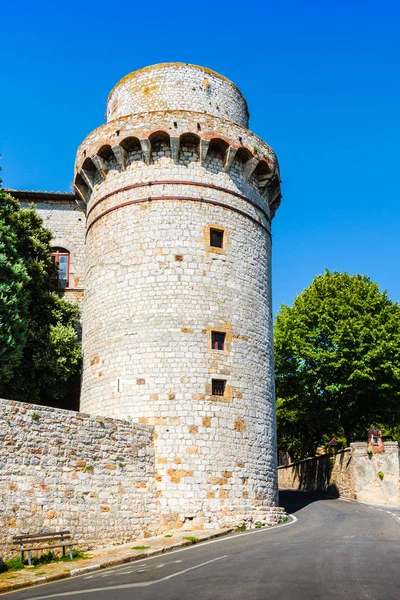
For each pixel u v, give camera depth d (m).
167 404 24.55
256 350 27.20
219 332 26.08
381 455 37.75
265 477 25.72
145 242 26.88
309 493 43.22
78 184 30.91
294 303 48.50
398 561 14.48
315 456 46.75
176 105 29.81
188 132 27.41
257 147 29.25
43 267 31.95
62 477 20.22
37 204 37.00
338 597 10.53
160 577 13.73
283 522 25.36
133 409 24.80
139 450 23.30
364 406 42.94
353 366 40.97
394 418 43.94
